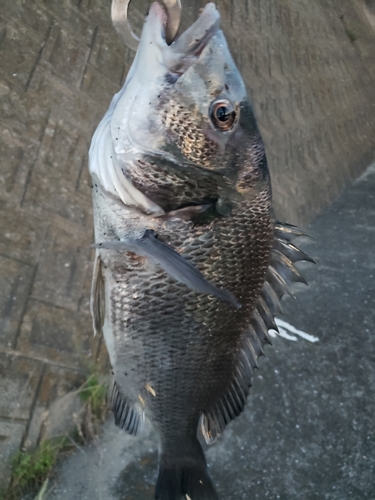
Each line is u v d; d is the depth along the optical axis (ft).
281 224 1.05
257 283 1.01
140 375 1.03
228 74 0.90
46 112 1.91
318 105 3.62
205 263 0.92
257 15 3.45
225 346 1.03
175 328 0.98
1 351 1.57
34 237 1.74
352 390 2.00
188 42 0.88
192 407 1.06
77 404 1.72
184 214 0.90
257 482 1.71
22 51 1.92
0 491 1.47
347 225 3.03
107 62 2.21
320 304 2.40
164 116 0.89
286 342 2.18
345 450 1.80
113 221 0.93
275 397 1.96
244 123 0.92
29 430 1.58
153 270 0.95
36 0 2.03
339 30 4.61
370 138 4.14
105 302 1.02
